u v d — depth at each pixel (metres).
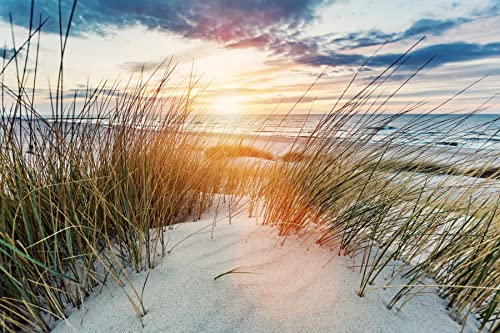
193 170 2.85
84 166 1.78
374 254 1.79
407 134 2.04
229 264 1.55
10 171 1.45
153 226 2.05
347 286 1.44
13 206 1.46
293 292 1.37
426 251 1.71
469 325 1.27
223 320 1.19
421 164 2.08
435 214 1.78
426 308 1.35
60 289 1.32
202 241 1.81
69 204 1.54
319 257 1.68
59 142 1.67
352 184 2.01
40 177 1.60
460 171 1.93
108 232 1.81
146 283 1.41
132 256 1.60
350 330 1.18
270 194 2.33
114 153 2.07
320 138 2.23
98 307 1.29
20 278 1.24
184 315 1.21
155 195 2.20
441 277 1.61
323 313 1.25
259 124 3.22
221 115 3.28
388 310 1.30
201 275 1.44
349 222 1.91
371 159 2.09
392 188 2.00
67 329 1.19
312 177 2.06
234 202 2.93
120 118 2.12
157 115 2.38
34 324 1.19
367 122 2.10
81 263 1.53
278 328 1.17
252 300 1.30
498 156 1.85
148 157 2.23
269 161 3.05
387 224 1.93
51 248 1.48
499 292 1.18
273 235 1.92
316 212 1.99
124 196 1.87
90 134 1.91
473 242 1.59
